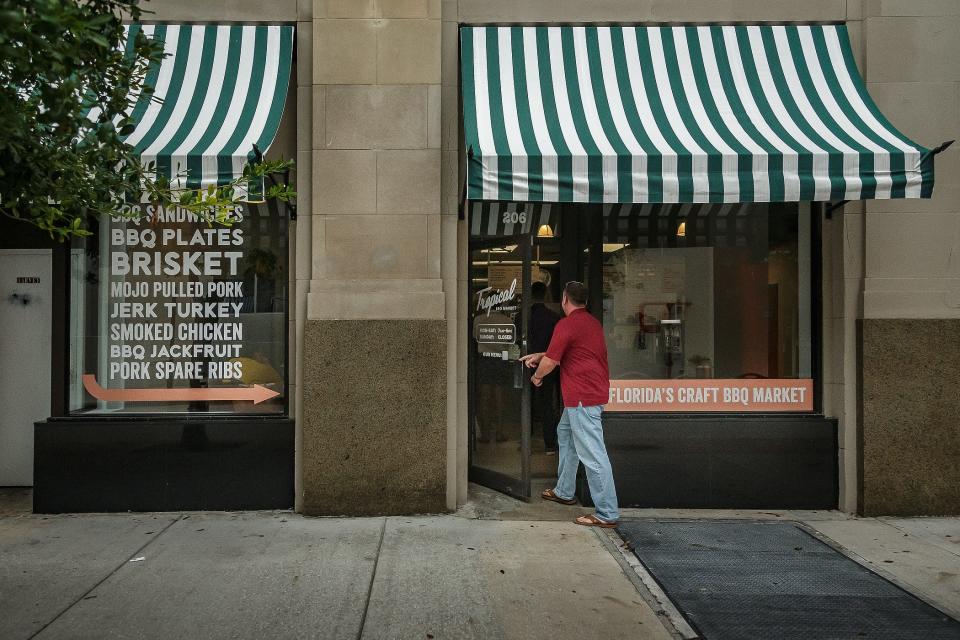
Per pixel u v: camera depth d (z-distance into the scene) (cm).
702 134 532
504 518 567
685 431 601
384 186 575
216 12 588
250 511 582
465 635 367
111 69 350
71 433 576
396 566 458
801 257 625
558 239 679
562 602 408
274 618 383
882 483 579
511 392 629
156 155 487
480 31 598
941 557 487
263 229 602
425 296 571
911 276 587
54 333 591
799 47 595
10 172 320
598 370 545
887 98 591
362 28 578
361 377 566
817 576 451
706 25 605
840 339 597
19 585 427
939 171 589
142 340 596
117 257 595
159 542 504
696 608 403
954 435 578
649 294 627
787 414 612
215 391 598
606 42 595
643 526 548
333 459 565
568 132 534
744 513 589
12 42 257
